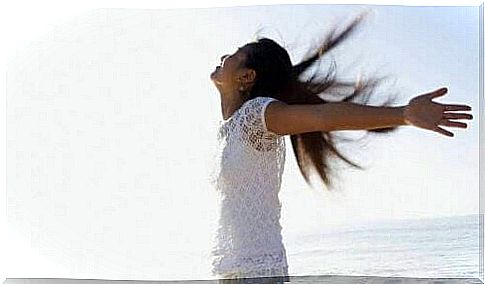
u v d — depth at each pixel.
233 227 2.50
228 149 2.52
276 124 2.46
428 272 3.76
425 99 2.48
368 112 2.44
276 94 3.18
